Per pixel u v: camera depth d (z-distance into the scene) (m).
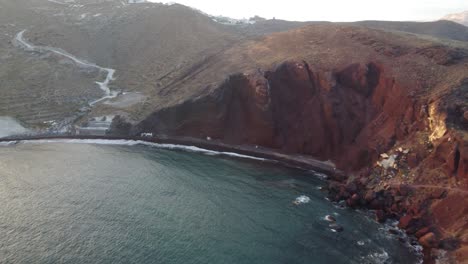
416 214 57.62
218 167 79.19
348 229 56.03
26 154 85.00
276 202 63.78
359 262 48.84
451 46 81.06
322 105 83.62
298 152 85.25
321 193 67.38
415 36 92.62
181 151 89.25
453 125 62.69
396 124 72.88
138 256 48.88
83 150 88.38
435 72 75.00
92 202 62.16
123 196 64.69
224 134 93.88
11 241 50.94
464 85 68.31
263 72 92.00
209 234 54.06
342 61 85.81
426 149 65.00
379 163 69.25
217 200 64.06
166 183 70.44
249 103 91.12
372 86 81.56
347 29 96.25
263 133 88.56
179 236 53.34
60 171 74.88
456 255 49.41
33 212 58.38
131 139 96.19
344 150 79.62
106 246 50.62
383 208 61.28
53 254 48.59
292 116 87.69
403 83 75.06
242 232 54.81
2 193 64.25
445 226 54.62
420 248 51.88
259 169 78.44
